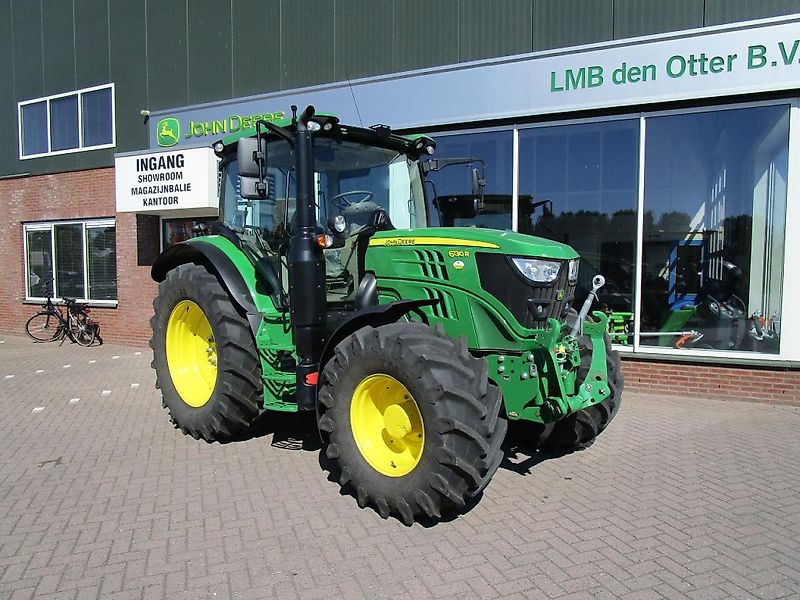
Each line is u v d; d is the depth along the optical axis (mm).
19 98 12336
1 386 7918
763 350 7094
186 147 9688
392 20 8664
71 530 3705
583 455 5129
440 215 8570
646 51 7102
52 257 12172
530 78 7738
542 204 8008
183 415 5535
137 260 10859
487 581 3117
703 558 3369
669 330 7547
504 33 7938
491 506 4059
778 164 6887
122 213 10945
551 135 7883
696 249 7367
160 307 5848
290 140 4543
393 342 3746
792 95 6676
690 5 6977
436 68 8266
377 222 4762
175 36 10406
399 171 5371
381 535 3625
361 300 4539
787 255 6832
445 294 4258
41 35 11859
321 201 4832
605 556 3383
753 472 4734
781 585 3100
